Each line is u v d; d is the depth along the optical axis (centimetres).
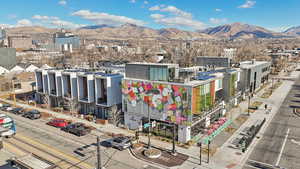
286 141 3894
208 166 3083
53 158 3356
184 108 3800
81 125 4569
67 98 5725
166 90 3984
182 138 3881
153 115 4219
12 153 3538
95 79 5128
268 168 3027
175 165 3125
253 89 7706
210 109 4572
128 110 4600
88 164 3184
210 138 4009
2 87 8706
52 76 6312
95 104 5369
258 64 8225
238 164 3134
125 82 4547
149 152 3425
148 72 4338
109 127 4666
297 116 5309
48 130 4547
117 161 3269
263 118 5156
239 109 5869
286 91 8281
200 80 4356
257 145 3741
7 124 4188
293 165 3100
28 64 12875
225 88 5353
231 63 7231
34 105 6612
